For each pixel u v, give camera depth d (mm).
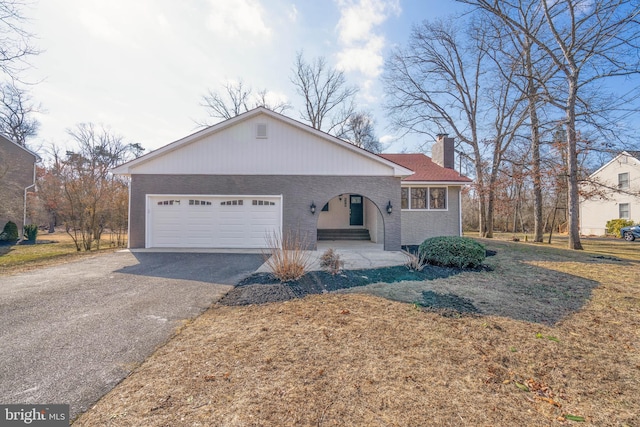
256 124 11117
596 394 2617
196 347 3332
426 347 3426
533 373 2936
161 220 11031
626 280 6703
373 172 11172
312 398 2430
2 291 5570
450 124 21359
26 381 2643
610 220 22516
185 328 3900
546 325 4152
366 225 15914
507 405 2418
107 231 17453
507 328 4027
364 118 31172
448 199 13742
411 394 2521
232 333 3742
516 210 23344
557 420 2248
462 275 6992
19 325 3938
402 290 5715
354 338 3627
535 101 14805
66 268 7707
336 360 3078
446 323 4160
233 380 2672
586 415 2320
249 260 8898
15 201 17953
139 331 3783
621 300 5277
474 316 4445
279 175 11109
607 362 3178
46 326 3912
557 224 25141
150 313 4461
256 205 11109
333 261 6902
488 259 9336
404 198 13703
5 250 13320
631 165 21531
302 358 3105
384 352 3277
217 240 11055
